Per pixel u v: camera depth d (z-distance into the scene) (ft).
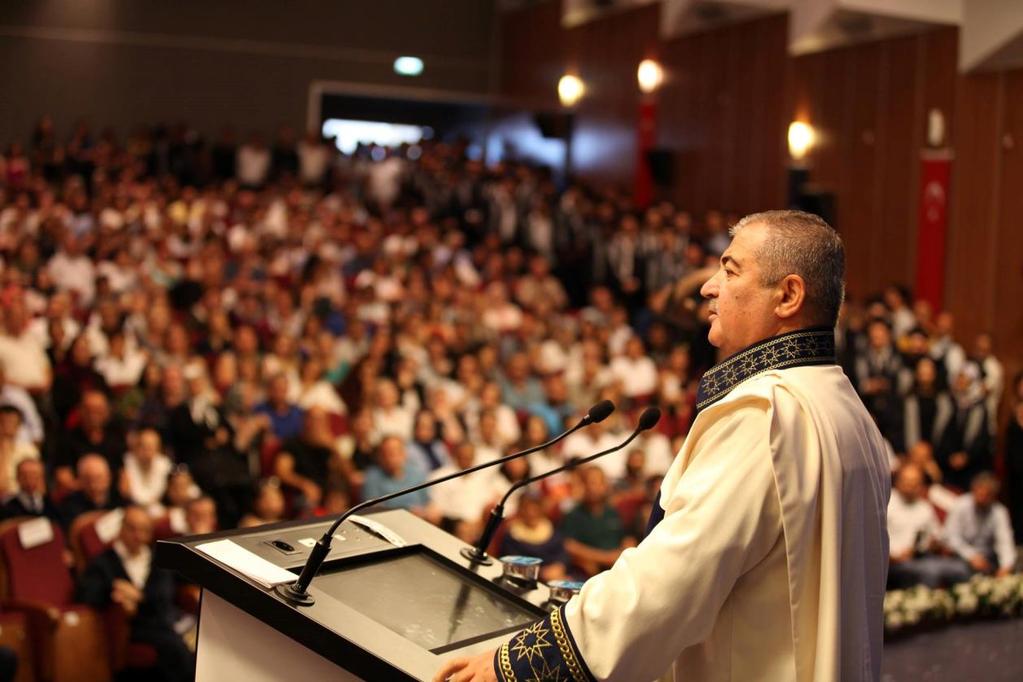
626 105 49.62
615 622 4.91
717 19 43.86
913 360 29.81
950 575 21.72
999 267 34.17
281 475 21.33
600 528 20.12
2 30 54.75
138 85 56.95
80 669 15.56
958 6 34.94
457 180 50.26
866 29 37.32
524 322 31.91
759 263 5.52
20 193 41.65
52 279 32.50
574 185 47.32
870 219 38.42
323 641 5.05
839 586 5.17
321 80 59.57
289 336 27.63
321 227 41.63
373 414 25.08
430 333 30.32
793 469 5.06
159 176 52.24
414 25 60.54
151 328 26.94
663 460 25.22
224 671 5.44
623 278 40.73
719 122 44.52
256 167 53.67
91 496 18.31
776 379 5.30
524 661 4.99
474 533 19.39
